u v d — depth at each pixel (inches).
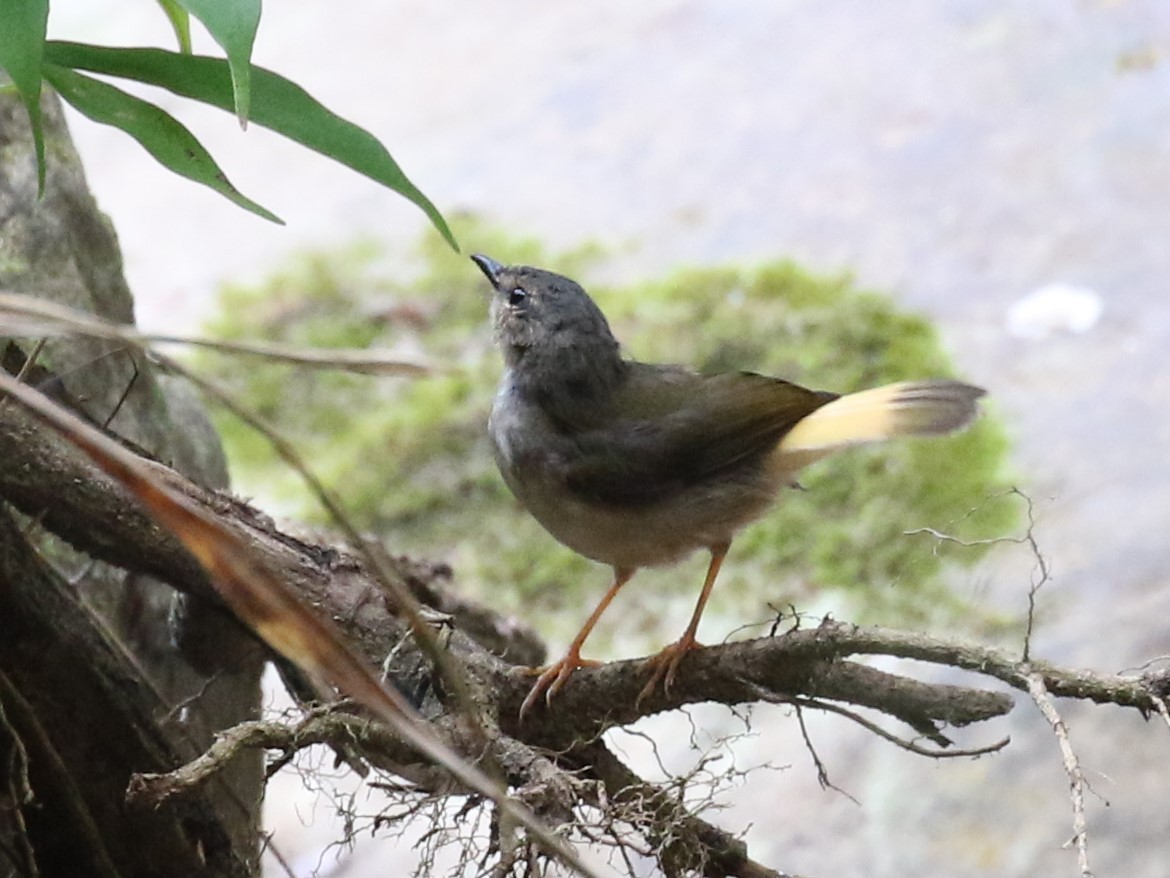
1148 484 432.8
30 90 182.4
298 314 581.9
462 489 490.0
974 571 415.2
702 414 277.3
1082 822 184.9
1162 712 197.5
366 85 726.5
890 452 465.1
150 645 297.4
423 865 209.0
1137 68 624.1
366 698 139.8
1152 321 498.3
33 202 310.0
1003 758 368.5
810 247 566.6
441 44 747.4
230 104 207.3
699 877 221.8
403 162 666.2
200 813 255.6
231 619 248.4
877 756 380.2
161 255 629.9
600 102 684.7
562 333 284.2
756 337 514.0
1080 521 424.8
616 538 284.7
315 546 243.4
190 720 291.9
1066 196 564.1
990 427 467.5
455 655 238.7
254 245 631.8
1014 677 204.7
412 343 560.4
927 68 659.4
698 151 640.4
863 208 583.2
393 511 479.5
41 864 247.3
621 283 560.7
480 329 565.9
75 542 235.5
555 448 282.0
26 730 235.1
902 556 425.1
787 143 633.0
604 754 244.7
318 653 137.7
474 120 688.4
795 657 223.8
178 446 333.1
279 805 377.7
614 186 626.2
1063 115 609.6
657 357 505.0
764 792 376.8
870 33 693.3
